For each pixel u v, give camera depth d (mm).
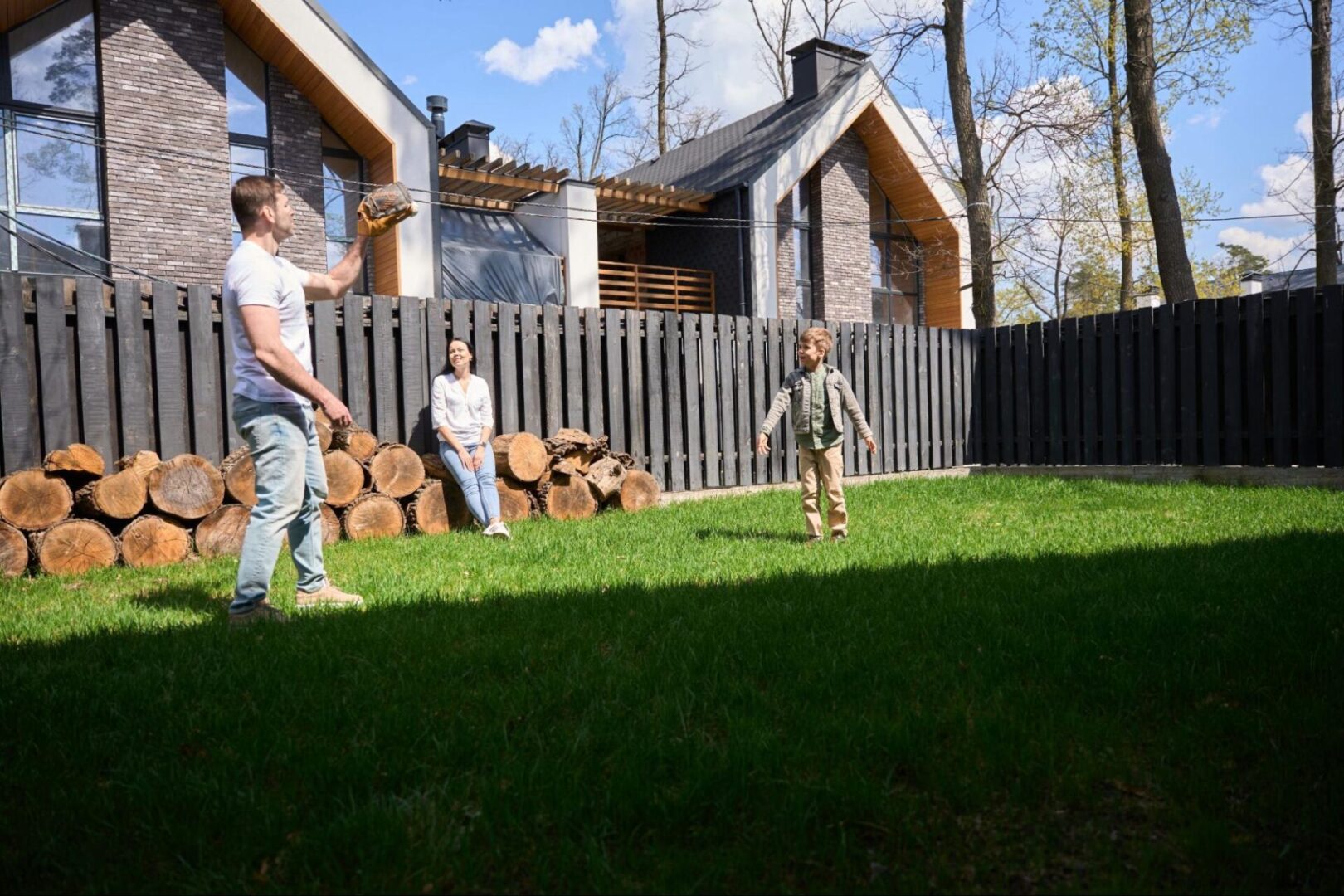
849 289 22531
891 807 2107
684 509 9180
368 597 4816
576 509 8883
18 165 13477
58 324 7055
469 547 6730
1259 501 8133
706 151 24688
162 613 4477
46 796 2289
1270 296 10578
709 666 3158
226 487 6926
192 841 2014
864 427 6777
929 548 6062
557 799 2154
